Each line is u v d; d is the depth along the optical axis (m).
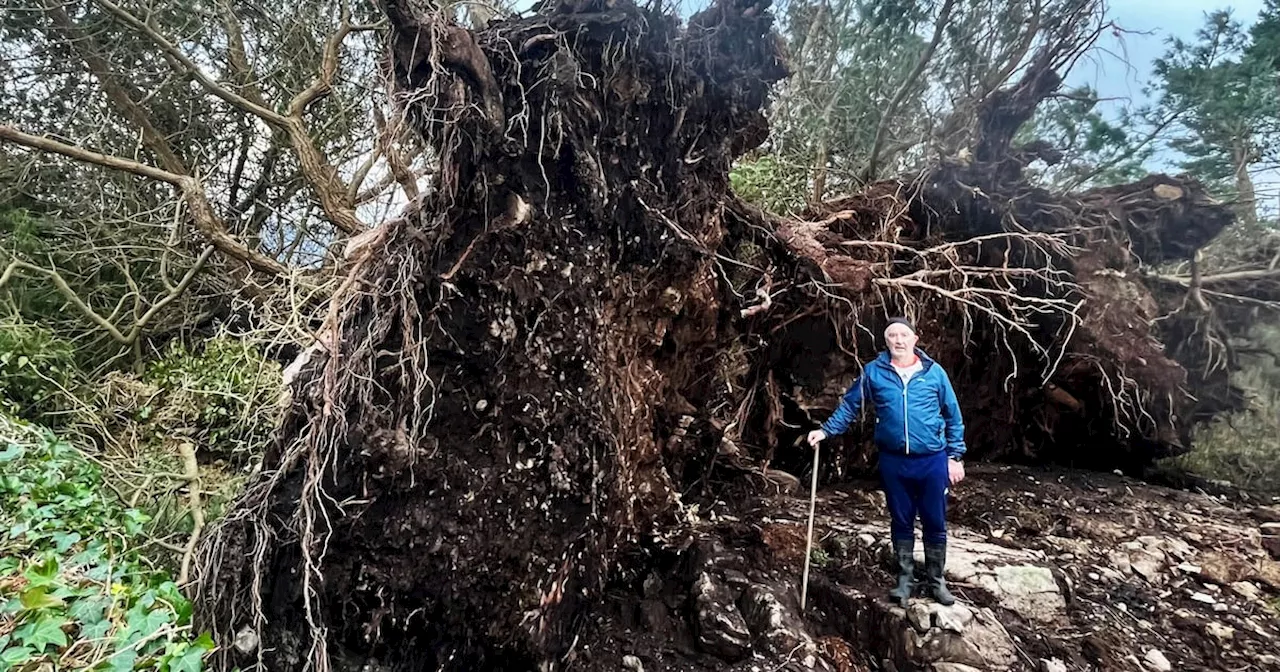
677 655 3.29
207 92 6.93
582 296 3.12
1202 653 3.57
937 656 3.18
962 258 5.83
